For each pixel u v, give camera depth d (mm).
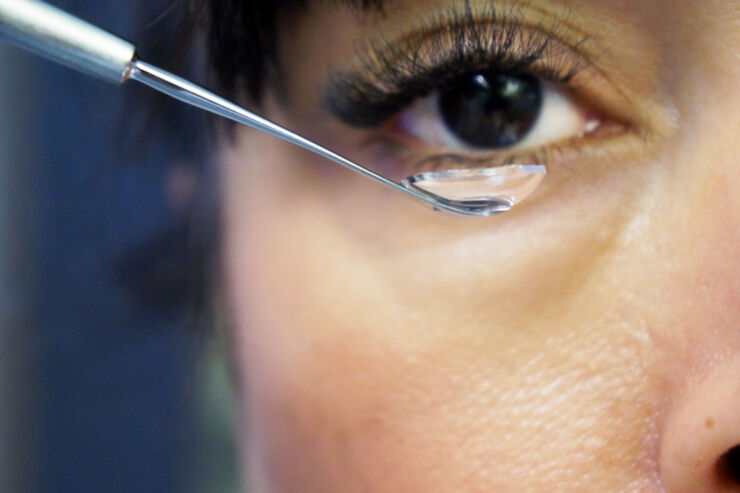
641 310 155
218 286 203
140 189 249
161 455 280
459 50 161
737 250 151
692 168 155
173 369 267
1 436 291
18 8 124
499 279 162
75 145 270
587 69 159
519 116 165
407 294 166
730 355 149
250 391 188
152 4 202
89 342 285
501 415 161
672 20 153
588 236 159
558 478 159
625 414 156
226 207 191
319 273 173
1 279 286
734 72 153
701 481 148
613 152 160
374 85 167
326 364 174
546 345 160
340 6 163
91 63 126
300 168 175
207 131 198
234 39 175
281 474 184
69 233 275
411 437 167
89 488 287
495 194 146
